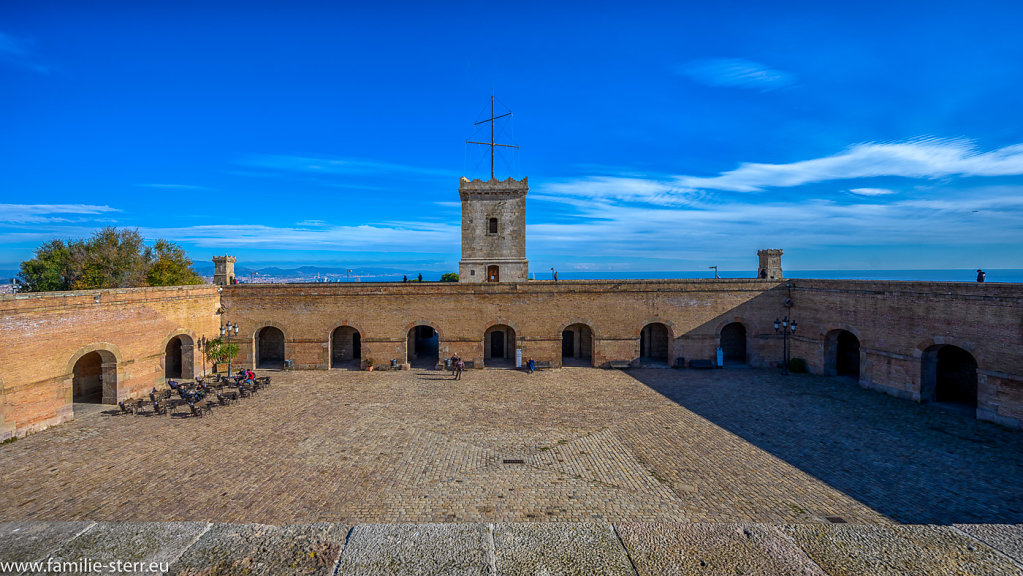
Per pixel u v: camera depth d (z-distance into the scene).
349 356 38.47
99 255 44.91
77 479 16.89
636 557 4.11
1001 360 22.44
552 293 35.53
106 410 24.97
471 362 35.44
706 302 35.81
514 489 16.02
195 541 4.22
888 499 15.24
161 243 50.59
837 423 22.92
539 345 35.66
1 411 20.39
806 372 34.16
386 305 35.06
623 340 35.81
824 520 13.91
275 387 30.09
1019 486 16.16
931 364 26.36
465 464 18.17
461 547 4.16
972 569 4.01
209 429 22.05
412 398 27.53
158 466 17.97
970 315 23.69
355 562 3.96
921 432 21.58
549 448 19.80
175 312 30.47
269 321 34.91
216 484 16.47
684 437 21.05
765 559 4.12
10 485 16.45
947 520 13.88
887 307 28.05
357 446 19.98
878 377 28.67
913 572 3.99
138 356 27.50
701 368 35.41
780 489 15.98
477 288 35.31
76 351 23.61
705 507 14.67
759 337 35.91
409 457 18.84
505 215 44.28
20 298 21.11
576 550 4.17
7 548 4.04
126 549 4.07
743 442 20.44
